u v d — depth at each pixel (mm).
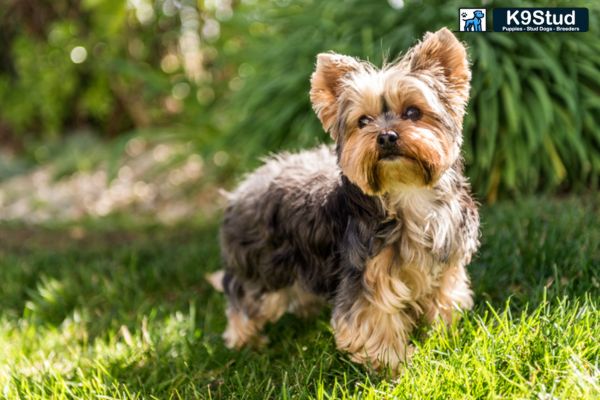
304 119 1601
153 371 1146
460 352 1005
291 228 1139
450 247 1048
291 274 1174
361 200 1041
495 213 1451
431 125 1019
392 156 1000
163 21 2896
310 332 1209
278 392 1071
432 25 1517
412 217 1037
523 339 992
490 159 1433
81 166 2805
